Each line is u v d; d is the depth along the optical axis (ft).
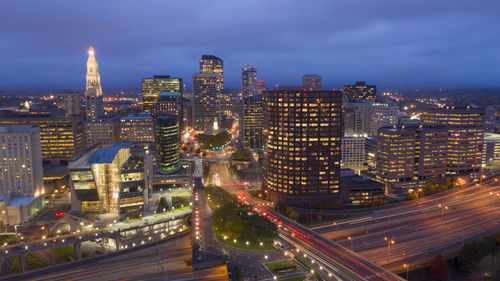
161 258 620.90
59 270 583.99
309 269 567.18
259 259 599.16
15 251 597.52
